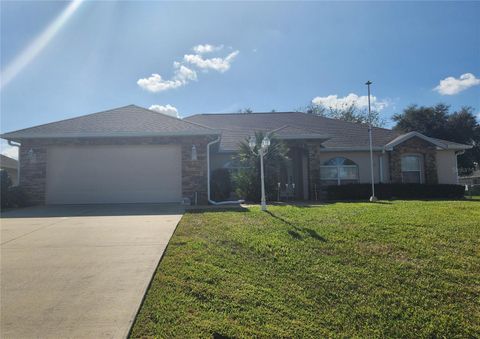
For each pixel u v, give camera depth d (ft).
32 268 17.61
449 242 21.48
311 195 55.52
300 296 15.33
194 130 47.70
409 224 25.76
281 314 13.92
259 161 48.42
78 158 47.24
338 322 13.78
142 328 12.09
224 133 64.39
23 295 14.39
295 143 56.54
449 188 56.80
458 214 30.17
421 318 14.15
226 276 16.75
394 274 17.38
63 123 49.52
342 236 22.79
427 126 108.99
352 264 18.54
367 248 20.57
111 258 19.06
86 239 23.40
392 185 55.01
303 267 18.08
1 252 20.48
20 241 23.07
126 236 24.08
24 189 46.19
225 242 21.95
